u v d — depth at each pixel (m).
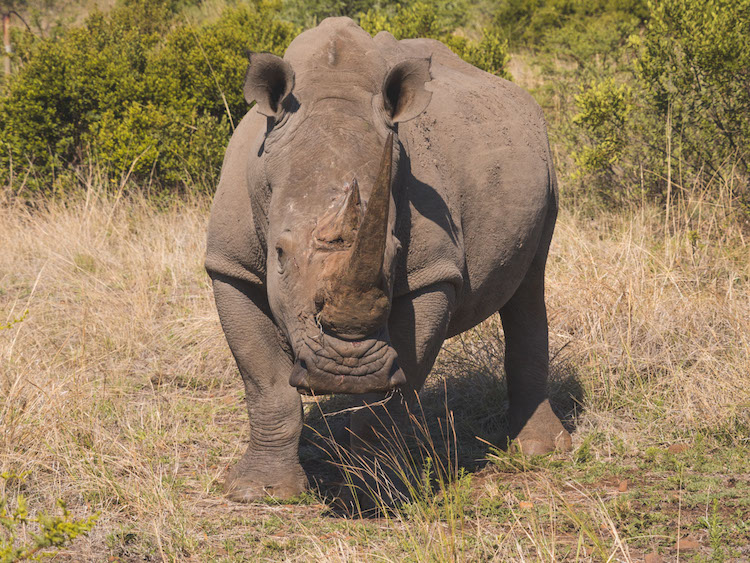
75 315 13.12
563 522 7.52
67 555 6.94
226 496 8.21
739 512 7.52
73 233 16.34
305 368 5.99
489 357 11.58
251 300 7.91
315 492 8.49
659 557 6.77
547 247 10.02
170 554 6.87
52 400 9.06
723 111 16.92
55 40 22.42
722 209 15.65
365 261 5.59
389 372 6.03
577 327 12.31
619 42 24.31
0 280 14.85
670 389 10.52
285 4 27.67
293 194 6.40
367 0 27.44
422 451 9.37
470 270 8.45
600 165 17.06
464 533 7.29
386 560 6.56
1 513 5.38
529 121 9.73
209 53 19.84
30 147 18.58
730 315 11.88
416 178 7.48
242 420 10.33
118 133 18.23
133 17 28.86
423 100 6.81
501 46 21.42
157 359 12.08
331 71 6.95
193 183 18.53
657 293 12.55
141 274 14.81
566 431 9.91
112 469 8.41
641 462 9.01
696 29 16.14
